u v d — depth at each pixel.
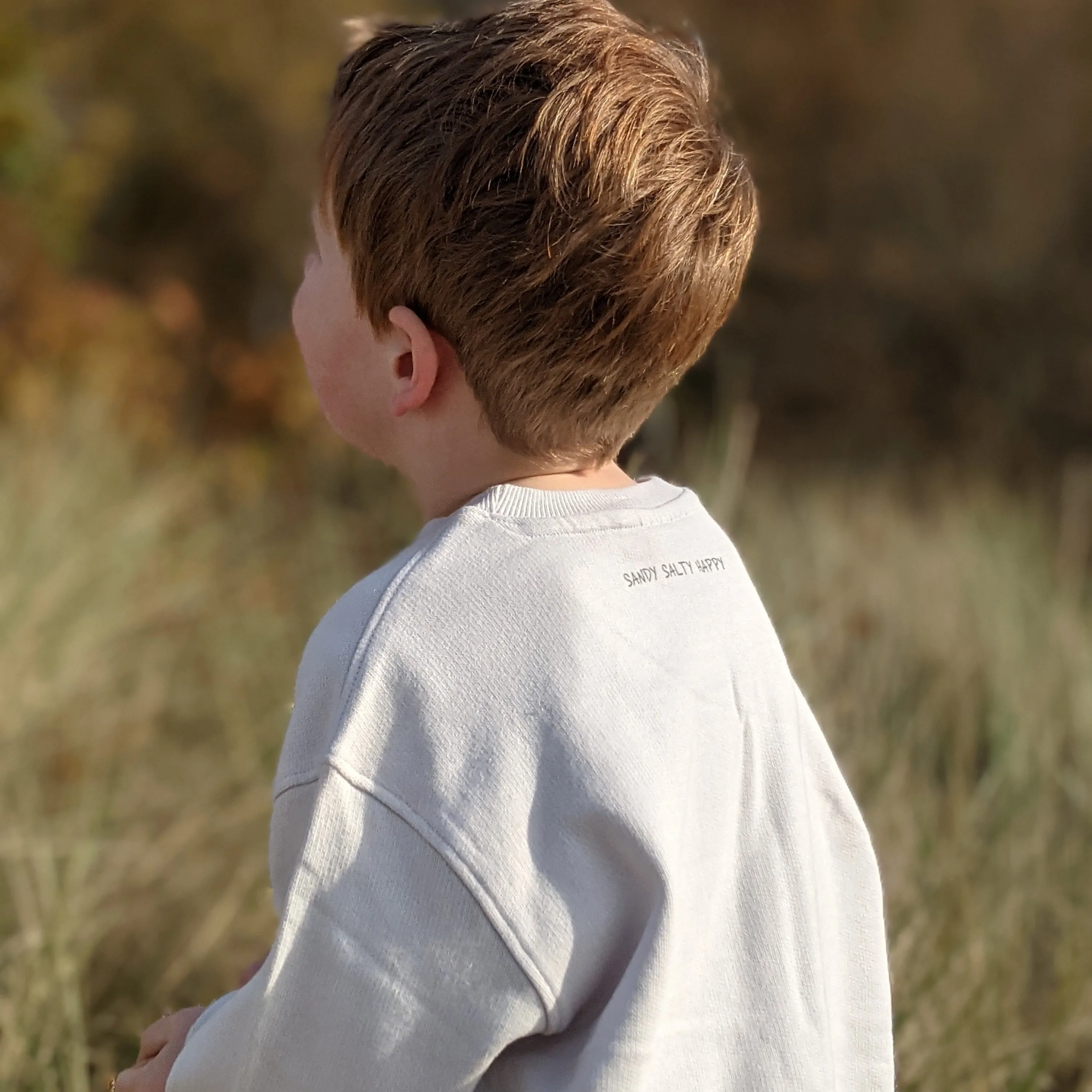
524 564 0.87
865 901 1.03
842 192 10.49
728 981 0.91
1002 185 10.23
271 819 0.88
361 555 4.29
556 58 0.89
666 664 0.89
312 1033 0.82
